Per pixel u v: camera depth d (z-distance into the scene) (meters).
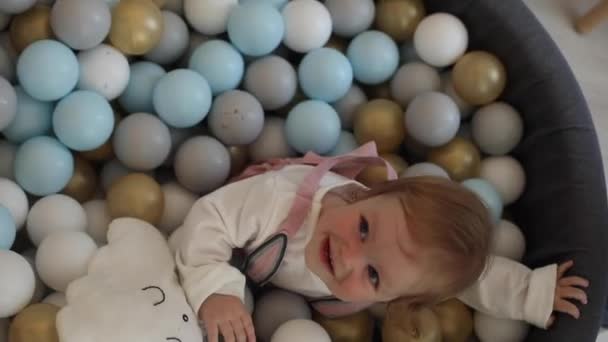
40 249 0.95
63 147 1.03
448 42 1.20
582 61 1.49
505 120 1.20
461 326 1.08
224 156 1.10
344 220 0.91
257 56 1.16
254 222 0.98
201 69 1.11
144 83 1.10
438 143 1.16
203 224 0.98
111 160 1.13
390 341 1.04
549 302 1.03
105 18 1.01
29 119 1.02
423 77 1.23
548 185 1.15
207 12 1.14
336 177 1.05
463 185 1.05
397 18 1.25
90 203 1.09
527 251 1.19
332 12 1.21
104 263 0.93
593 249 1.03
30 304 0.92
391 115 1.18
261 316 1.04
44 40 1.01
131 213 1.04
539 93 1.17
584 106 1.14
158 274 0.92
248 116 1.10
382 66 1.21
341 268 0.89
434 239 0.87
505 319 1.08
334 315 1.07
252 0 1.16
